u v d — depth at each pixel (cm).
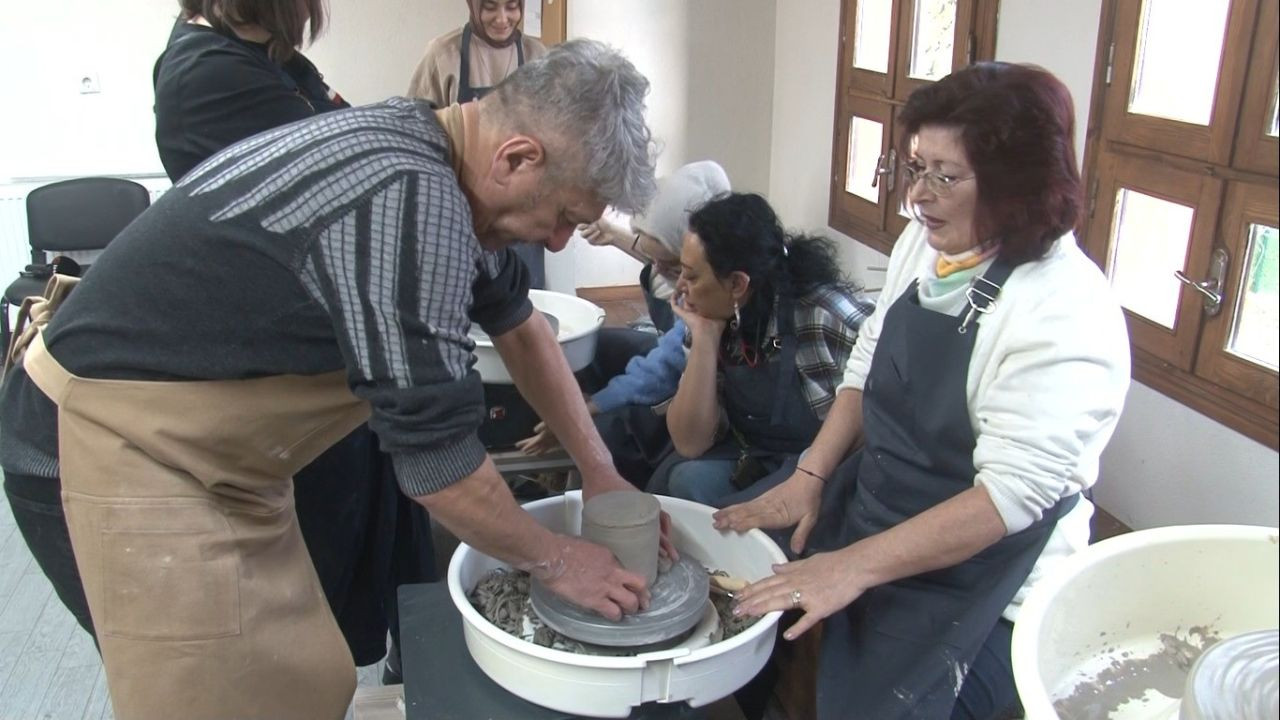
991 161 127
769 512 157
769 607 128
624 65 112
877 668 138
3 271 400
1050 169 126
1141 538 106
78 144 401
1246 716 81
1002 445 129
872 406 151
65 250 383
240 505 128
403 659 132
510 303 146
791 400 194
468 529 115
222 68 171
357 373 106
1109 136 251
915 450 144
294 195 107
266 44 176
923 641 137
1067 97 129
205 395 117
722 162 471
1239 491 220
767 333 192
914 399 141
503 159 112
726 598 143
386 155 107
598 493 150
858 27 383
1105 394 130
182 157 177
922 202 135
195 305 112
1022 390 129
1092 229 259
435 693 126
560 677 118
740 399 201
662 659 117
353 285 105
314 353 116
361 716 143
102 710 205
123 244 117
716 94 460
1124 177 247
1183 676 104
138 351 116
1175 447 238
